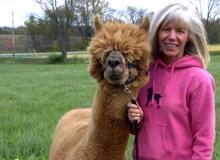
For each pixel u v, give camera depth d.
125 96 3.54
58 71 34.41
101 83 3.56
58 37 68.31
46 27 73.81
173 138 3.79
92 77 3.62
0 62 57.41
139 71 3.60
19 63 56.78
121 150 3.78
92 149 3.78
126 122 3.67
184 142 3.77
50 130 8.42
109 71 3.39
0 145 7.29
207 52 4.02
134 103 3.60
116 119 3.60
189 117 3.78
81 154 3.90
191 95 3.74
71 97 14.29
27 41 82.75
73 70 35.91
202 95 3.68
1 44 87.19
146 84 3.96
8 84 20.53
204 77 3.72
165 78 3.89
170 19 3.84
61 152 4.54
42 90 17.03
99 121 3.66
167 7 3.86
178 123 3.79
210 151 3.63
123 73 3.42
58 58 57.28
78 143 4.18
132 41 3.51
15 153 6.97
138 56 3.53
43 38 78.81
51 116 10.21
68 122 5.31
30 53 76.69
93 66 3.57
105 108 3.58
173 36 3.85
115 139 3.70
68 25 67.06
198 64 3.89
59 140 4.91
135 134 3.78
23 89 17.61
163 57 4.03
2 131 8.52
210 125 3.64
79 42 72.38
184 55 4.02
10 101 13.31
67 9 66.19
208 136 3.63
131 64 3.52
